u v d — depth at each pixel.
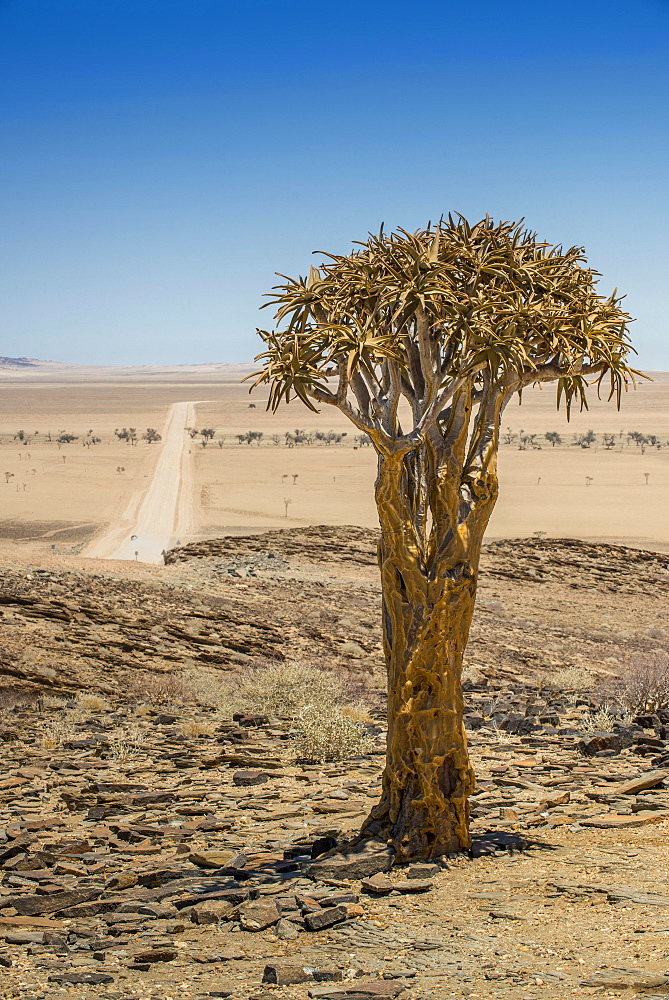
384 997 5.51
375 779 13.38
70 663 23.20
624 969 5.72
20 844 9.83
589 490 124.75
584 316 8.66
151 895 8.02
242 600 35.03
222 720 20.00
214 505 111.12
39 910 7.80
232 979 6.04
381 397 8.70
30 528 91.94
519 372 8.68
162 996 5.73
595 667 31.19
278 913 7.34
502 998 5.41
